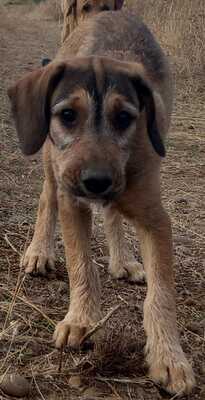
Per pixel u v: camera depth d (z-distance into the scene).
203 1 2.83
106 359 0.91
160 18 2.98
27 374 0.89
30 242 1.22
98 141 0.90
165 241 0.95
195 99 2.38
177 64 2.67
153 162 0.96
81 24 1.26
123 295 1.10
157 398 0.88
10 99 0.99
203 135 1.96
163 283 0.94
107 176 0.88
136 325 1.01
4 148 1.77
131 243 1.28
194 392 0.89
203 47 2.71
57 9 6.01
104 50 1.12
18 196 1.44
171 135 1.94
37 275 1.13
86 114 0.92
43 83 0.96
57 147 0.95
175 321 0.94
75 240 0.98
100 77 0.94
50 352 0.94
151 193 0.95
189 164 1.71
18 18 5.80
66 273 1.15
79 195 0.91
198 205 1.47
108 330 0.94
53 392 0.87
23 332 0.97
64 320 0.97
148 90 0.96
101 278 1.15
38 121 0.96
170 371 0.89
